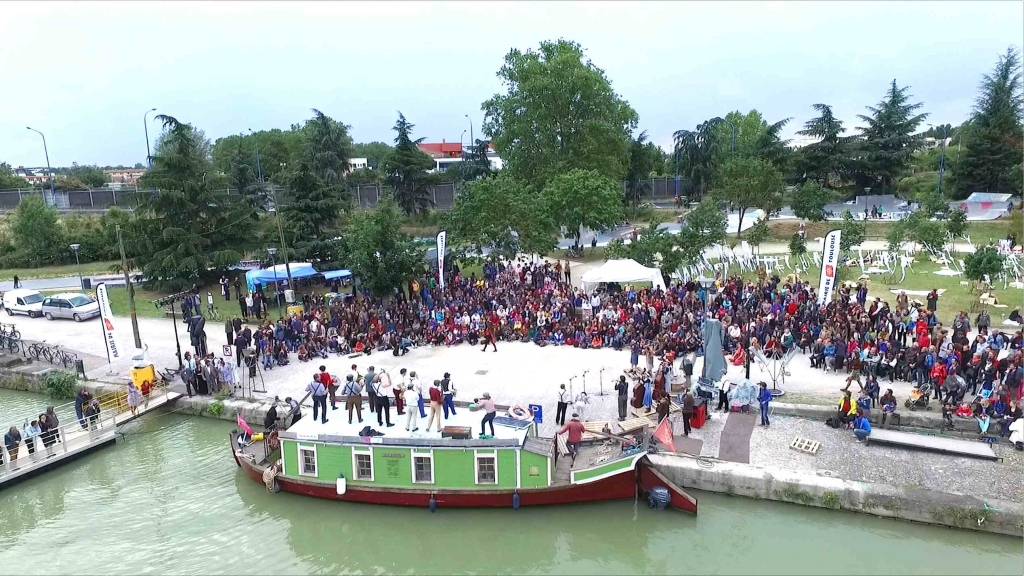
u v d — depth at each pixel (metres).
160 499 21.33
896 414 21.81
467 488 19.27
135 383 28.19
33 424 24.12
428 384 27.25
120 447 25.09
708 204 45.72
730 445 21.05
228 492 21.53
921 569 16.17
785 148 78.94
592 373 27.97
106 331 31.22
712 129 86.56
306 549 18.44
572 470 19.14
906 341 27.86
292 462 20.52
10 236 65.69
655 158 105.75
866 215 61.59
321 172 80.19
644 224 78.00
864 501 17.94
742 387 23.59
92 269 60.62
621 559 17.34
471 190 49.28
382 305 37.44
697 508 18.62
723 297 32.41
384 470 19.62
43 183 88.00
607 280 34.25
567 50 67.88
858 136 79.00
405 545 18.48
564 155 66.75
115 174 150.75
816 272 44.12
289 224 48.53
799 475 18.86
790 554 16.94
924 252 47.16
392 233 38.47
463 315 34.28
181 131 47.97
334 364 30.98
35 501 21.67
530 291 37.66
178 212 47.91
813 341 28.11
